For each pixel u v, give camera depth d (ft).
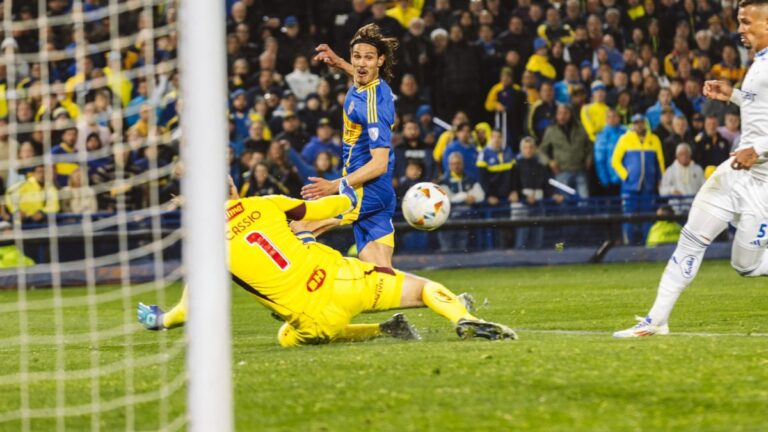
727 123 150.71
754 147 55.88
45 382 47.67
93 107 118.62
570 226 137.59
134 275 122.72
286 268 56.54
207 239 33.47
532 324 72.08
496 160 135.85
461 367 46.62
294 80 139.64
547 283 108.78
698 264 58.49
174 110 122.72
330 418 38.34
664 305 58.54
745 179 57.41
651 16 162.81
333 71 143.43
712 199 57.82
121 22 128.77
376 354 51.67
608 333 64.44
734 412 37.83
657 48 162.91
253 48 142.61
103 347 62.44
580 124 140.77
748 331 63.72
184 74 33.88
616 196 141.79
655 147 141.49
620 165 140.26
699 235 57.98
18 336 72.08
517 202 136.56
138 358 55.83
